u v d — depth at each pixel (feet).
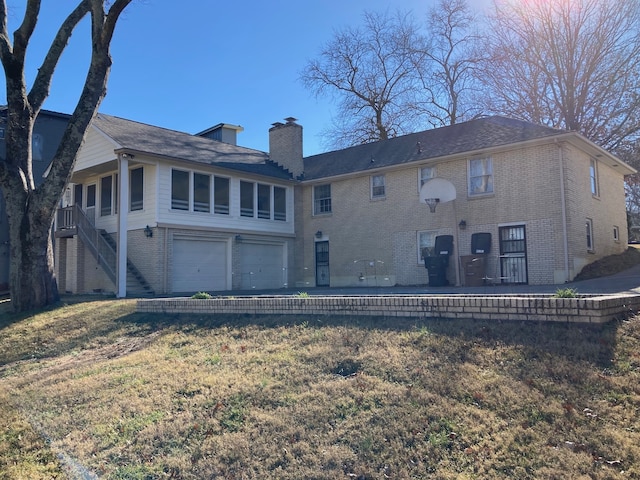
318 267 74.49
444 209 61.05
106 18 44.34
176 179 61.82
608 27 90.12
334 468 13.96
